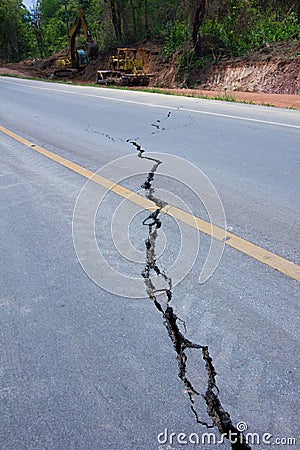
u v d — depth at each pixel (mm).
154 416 1873
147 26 30344
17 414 1931
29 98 14609
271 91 16312
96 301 2691
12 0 52188
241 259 3049
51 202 4367
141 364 2154
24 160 6070
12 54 54062
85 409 1930
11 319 2580
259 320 2406
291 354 2148
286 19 21391
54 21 57344
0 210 4250
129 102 12070
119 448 1749
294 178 4750
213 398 1936
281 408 1867
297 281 2746
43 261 3221
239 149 6121
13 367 2203
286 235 3381
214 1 22047
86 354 2250
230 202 4125
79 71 30094
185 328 2389
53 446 1776
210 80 19469
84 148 6660
